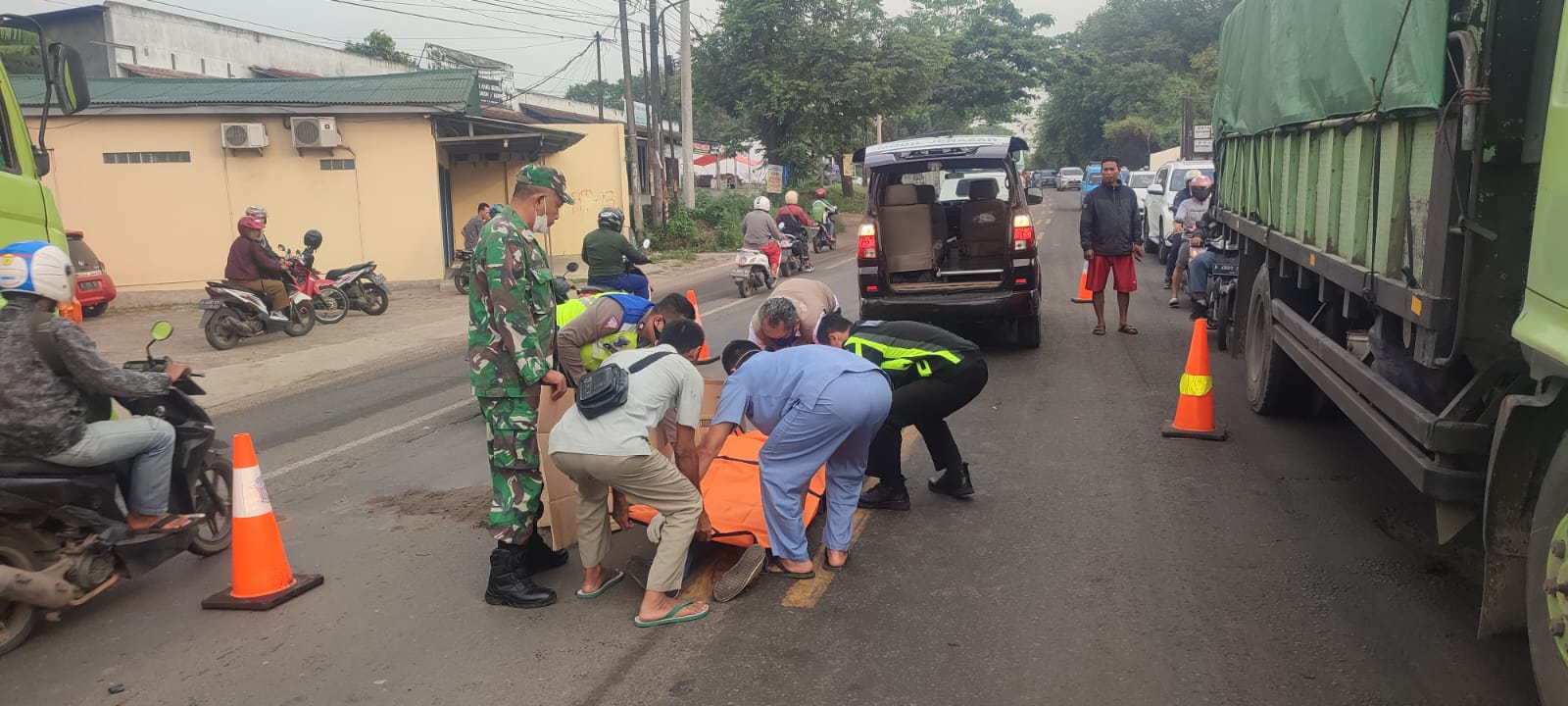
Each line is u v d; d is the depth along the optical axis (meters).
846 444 4.79
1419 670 3.70
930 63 33.75
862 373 4.66
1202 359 7.05
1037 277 10.15
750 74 32.16
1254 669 3.74
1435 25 3.64
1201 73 63.69
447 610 4.51
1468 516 3.60
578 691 3.74
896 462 5.63
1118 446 6.87
